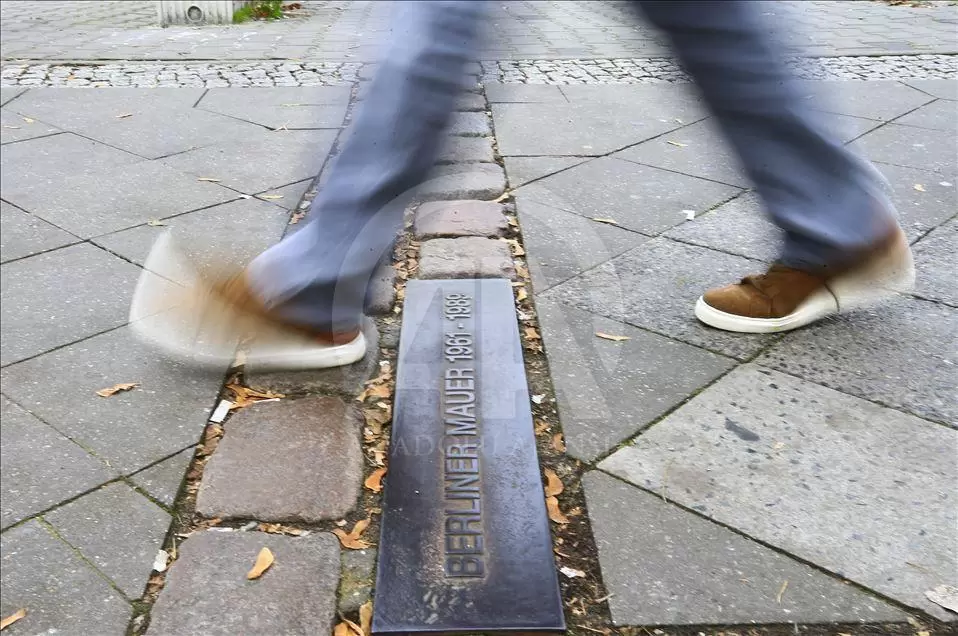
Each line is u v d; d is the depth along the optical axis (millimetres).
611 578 1620
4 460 1989
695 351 2342
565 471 1904
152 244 3062
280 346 2229
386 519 1751
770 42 2027
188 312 2387
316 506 1813
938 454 1923
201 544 1726
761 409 2090
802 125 2111
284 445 1999
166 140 4152
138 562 1702
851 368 2246
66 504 1854
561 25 6730
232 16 7109
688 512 1772
